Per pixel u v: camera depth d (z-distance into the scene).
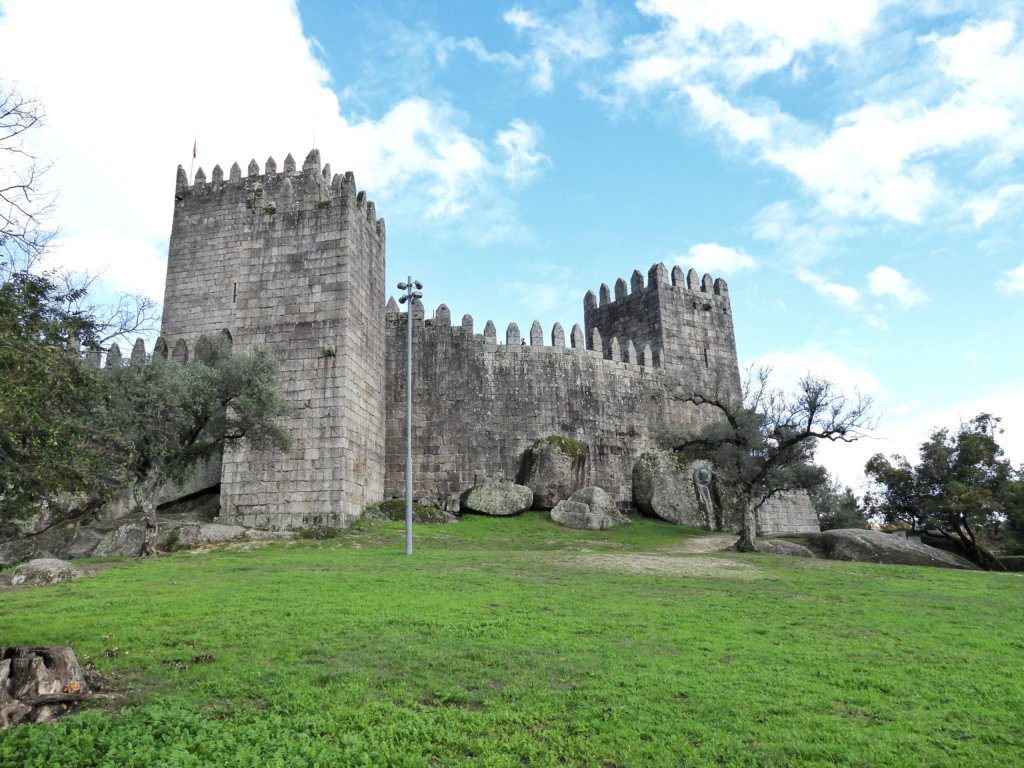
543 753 8.82
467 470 41.75
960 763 8.62
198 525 31.39
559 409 44.41
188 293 37.75
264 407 30.81
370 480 37.91
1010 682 11.67
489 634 13.95
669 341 50.31
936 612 17.59
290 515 33.62
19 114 11.15
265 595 17.45
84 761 8.33
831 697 10.90
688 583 21.03
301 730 9.34
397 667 11.83
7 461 11.48
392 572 21.97
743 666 12.31
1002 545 56.09
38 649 10.48
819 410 31.58
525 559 25.62
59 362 11.91
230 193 38.78
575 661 12.29
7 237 11.55
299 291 36.62
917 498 52.28
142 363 28.88
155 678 11.33
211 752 8.61
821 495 68.62
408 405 29.25
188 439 29.72
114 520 32.56
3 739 8.79
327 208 37.47
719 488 44.66
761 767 8.52
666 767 8.49
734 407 35.88
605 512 40.25
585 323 56.03
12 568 23.44
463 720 9.75
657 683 11.21
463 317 44.12
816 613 17.03
